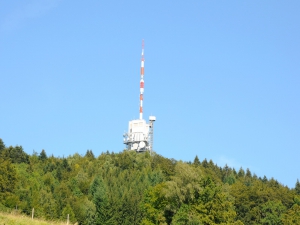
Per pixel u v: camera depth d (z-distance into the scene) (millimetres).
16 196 111438
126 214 115812
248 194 135375
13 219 51750
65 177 162250
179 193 86312
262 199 134625
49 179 149750
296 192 164625
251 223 123750
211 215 84938
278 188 161500
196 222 82188
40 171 162625
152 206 90188
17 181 124438
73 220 108188
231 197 131375
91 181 150250
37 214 103688
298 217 114625
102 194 131125
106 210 115500
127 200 120562
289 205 138500
